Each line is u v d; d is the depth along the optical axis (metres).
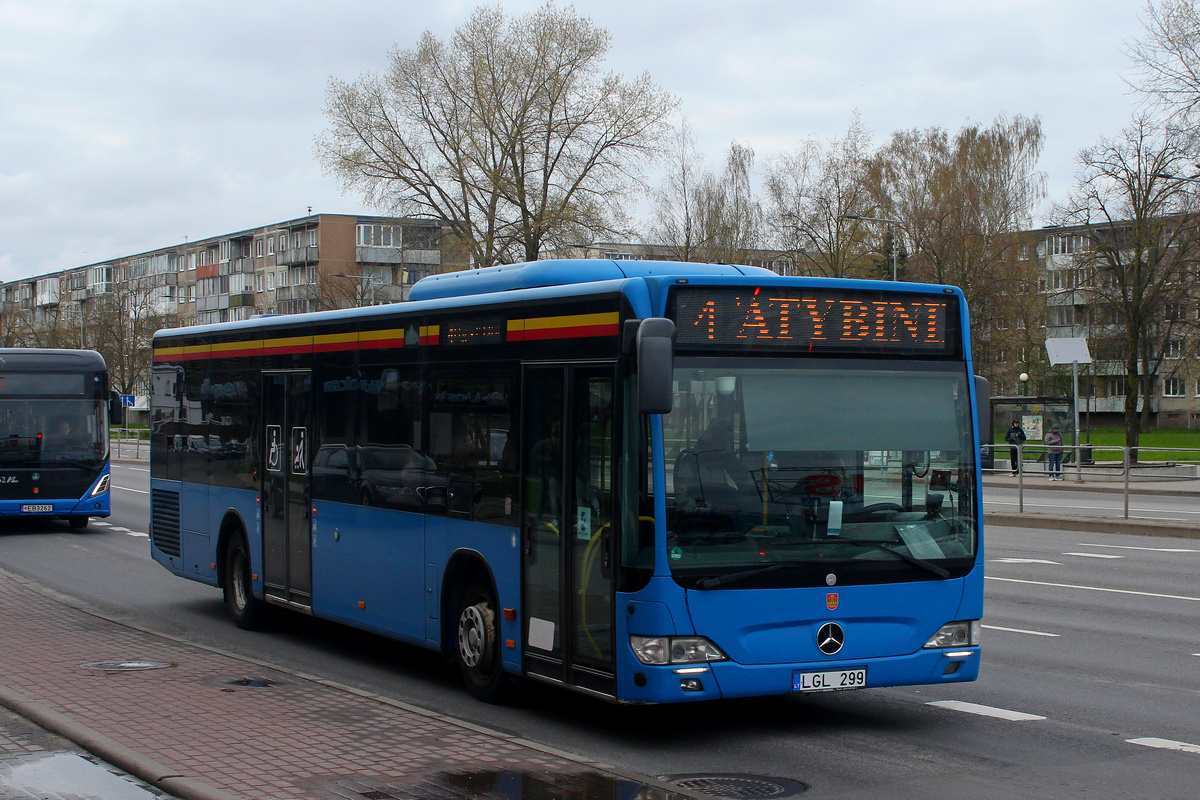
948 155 56.16
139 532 24.95
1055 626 12.40
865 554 7.80
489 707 8.92
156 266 124.62
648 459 7.39
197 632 12.78
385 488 10.13
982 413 8.36
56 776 6.73
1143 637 11.76
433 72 47.19
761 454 7.64
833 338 7.92
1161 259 46.00
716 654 7.42
